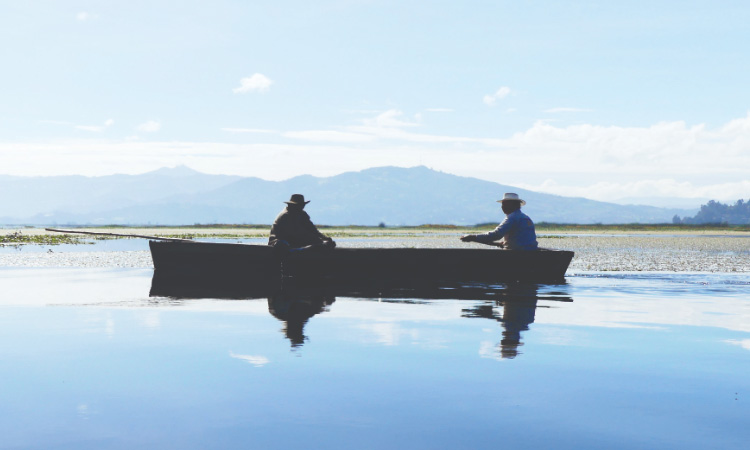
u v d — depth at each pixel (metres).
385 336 6.60
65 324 7.37
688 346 6.15
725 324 7.48
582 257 23.58
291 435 3.64
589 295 10.68
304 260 13.36
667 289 11.85
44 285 12.23
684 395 4.45
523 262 12.98
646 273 15.61
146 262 19.50
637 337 6.62
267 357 5.57
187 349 5.91
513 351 5.88
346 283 12.67
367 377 4.89
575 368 5.18
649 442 3.55
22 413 4.02
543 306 9.16
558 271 13.06
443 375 4.94
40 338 6.46
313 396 4.39
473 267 12.94
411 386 4.63
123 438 3.59
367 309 8.74
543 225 172.75
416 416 3.96
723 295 10.76
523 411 4.08
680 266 18.50
